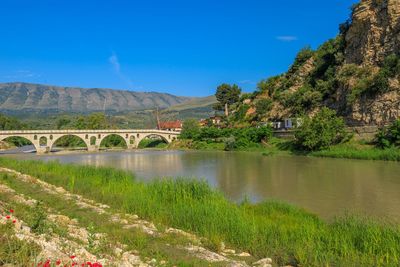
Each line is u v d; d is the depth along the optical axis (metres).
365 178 47.16
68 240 15.57
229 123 168.88
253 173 55.09
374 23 103.75
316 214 27.16
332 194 36.66
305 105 129.25
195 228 21.27
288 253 17.44
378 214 27.86
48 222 17.53
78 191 33.09
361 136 90.50
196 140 140.25
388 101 89.94
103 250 15.51
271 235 19.44
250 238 19.03
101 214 23.95
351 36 115.81
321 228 20.66
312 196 35.72
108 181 36.69
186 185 30.62
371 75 99.56
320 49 151.75
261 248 18.08
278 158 81.62
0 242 11.80
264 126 121.31
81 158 97.62
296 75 154.50
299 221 23.47
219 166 67.50
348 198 34.53
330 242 17.73
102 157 101.12
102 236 18.03
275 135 119.06
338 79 112.56
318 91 126.38
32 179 37.00
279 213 25.83
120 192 31.09
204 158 88.50
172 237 19.38
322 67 137.75
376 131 87.25
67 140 173.62
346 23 134.00
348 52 117.44
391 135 80.75
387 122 88.38
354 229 19.62
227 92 193.38
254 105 168.00
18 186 33.31
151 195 28.95
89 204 27.39
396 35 96.38
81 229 18.77
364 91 97.81
